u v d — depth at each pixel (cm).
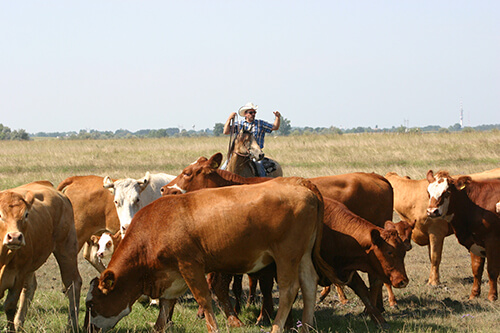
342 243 820
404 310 947
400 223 790
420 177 2158
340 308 970
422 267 1250
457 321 854
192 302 1030
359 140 3816
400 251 775
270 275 849
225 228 721
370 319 874
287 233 726
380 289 929
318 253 772
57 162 3044
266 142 3966
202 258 739
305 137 4366
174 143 4269
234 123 1263
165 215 746
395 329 819
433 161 2645
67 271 865
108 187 993
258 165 1216
